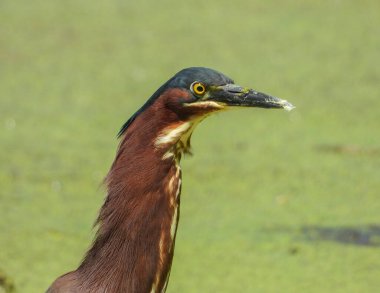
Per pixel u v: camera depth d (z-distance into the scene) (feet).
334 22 73.56
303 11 76.43
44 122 54.13
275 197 45.24
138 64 63.36
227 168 48.60
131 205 22.80
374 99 58.85
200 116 22.72
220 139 52.95
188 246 39.68
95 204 43.78
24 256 37.81
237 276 36.78
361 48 67.67
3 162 48.37
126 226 22.84
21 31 69.67
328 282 36.35
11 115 54.95
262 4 78.48
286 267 37.78
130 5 77.56
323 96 59.06
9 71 62.23
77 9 75.72
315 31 71.26
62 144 51.19
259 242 40.27
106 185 23.15
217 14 75.25
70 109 56.24
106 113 55.62
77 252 38.40
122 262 22.91
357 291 35.40
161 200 22.81
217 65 62.85
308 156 50.52
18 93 58.59
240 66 62.95
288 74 62.08
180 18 73.82
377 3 78.74
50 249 38.65
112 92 58.85
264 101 22.70
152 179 22.70
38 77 61.31
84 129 53.42
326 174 48.21
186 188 46.06
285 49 66.95
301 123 55.52
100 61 64.03
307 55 65.98
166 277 23.34
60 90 59.26
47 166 48.11
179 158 23.08
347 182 47.24
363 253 39.27
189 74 22.54
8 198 44.11
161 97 22.61
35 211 42.78
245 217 42.91
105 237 23.08
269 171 48.34
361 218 42.88
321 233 41.32
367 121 55.47
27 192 44.93
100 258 23.13
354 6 77.92
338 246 39.96
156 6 77.36
